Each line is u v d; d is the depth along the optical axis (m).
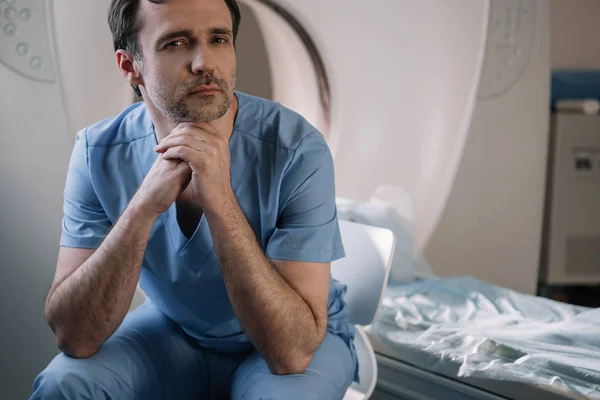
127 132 1.33
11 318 1.94
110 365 1.21
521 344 1.54
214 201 1.15
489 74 2.36
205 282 1.28
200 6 1.13
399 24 2.30
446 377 1.58
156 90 1.17
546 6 2.42
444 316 1.79
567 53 3.10
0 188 1.90
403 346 1.66
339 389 1.25
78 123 1.95
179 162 1.18
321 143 1.30
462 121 2.36
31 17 1.87
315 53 2.35
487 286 1.96
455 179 2.38
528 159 2.47
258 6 2.32
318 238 1.25
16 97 1.88
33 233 1.93
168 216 1.26
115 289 1.19
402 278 2.08
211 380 1.38
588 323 1.64
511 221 2.49
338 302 1.39
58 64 1.90
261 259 1.18
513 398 1.45
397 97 2.34
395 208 2.36
